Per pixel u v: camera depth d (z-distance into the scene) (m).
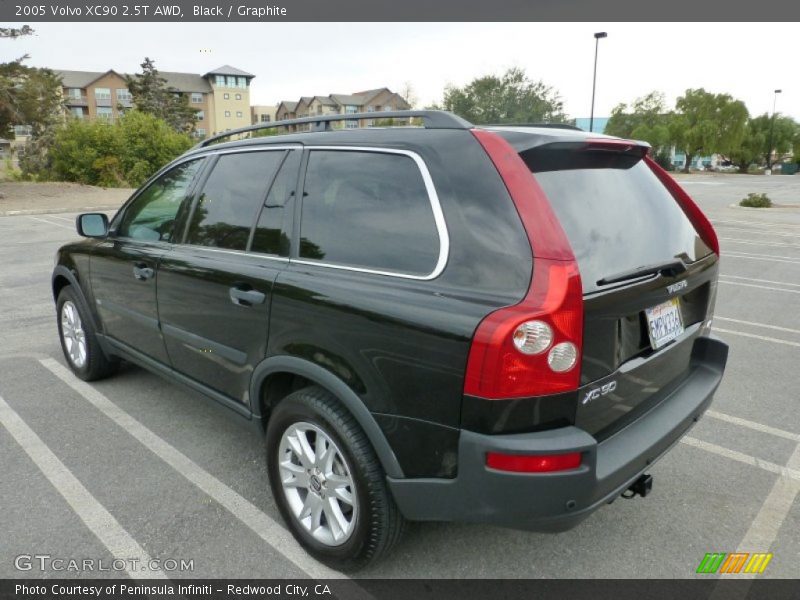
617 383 2.16
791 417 4.02
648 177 2.76
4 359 5.06
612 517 2.90
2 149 67.31
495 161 2.06
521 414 1.89
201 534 2.74
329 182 2.55
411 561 2.57
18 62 26.66
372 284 2.23
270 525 2.81
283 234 2.67
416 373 2.04
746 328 6.24
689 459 3.46
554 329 1.86
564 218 2.12
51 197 23.88
